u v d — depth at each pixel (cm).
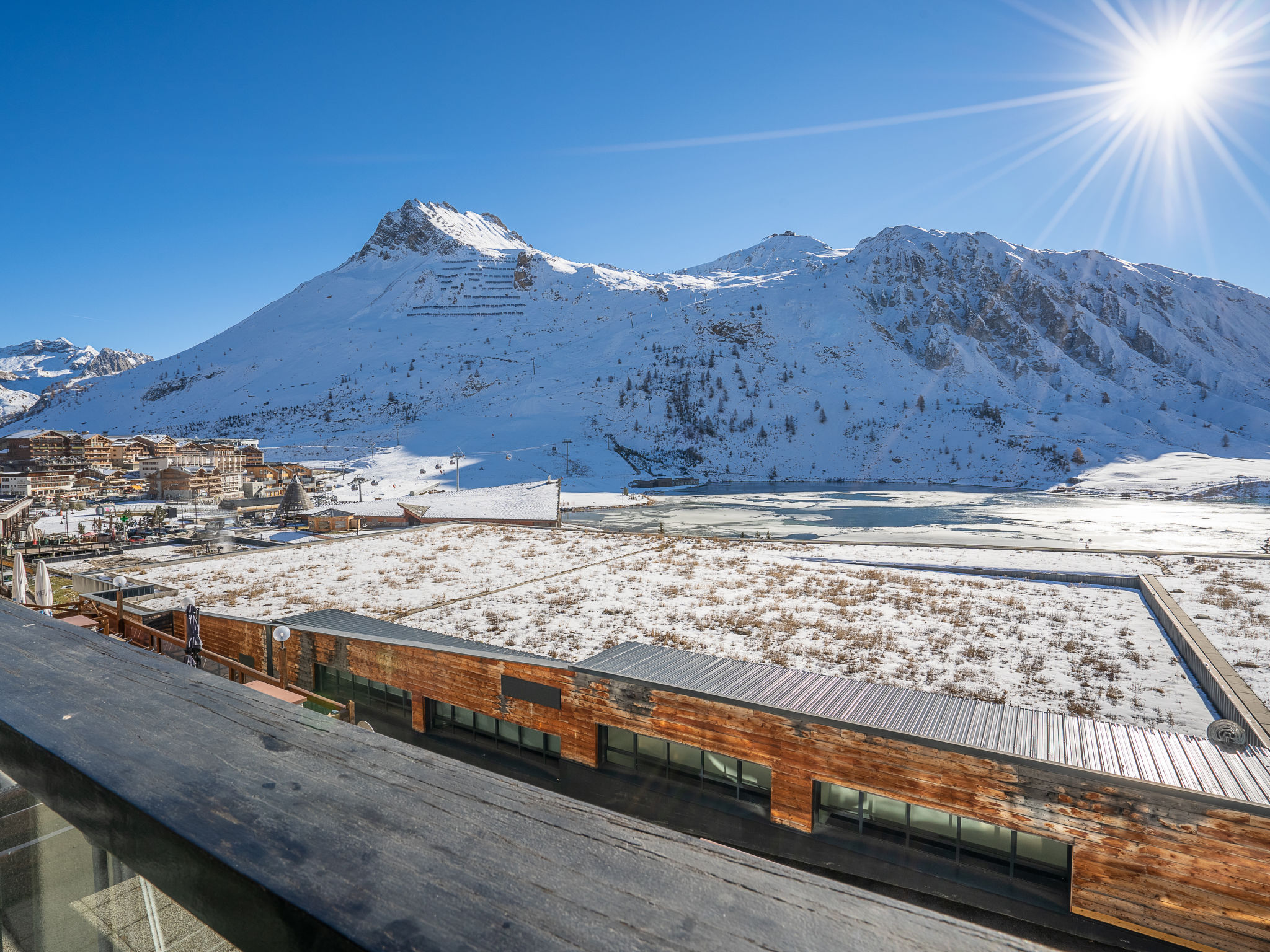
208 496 12775
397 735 2041
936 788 1276
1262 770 1142
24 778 192
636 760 1664
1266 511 11788
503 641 2181
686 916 108
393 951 98
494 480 17012
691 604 2591
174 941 174
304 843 137
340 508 8406
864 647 2083
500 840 141
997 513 11812
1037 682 1816
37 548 6122
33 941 188
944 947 97
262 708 222
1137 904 1118
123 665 260
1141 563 3247
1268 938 1024
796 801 1428
